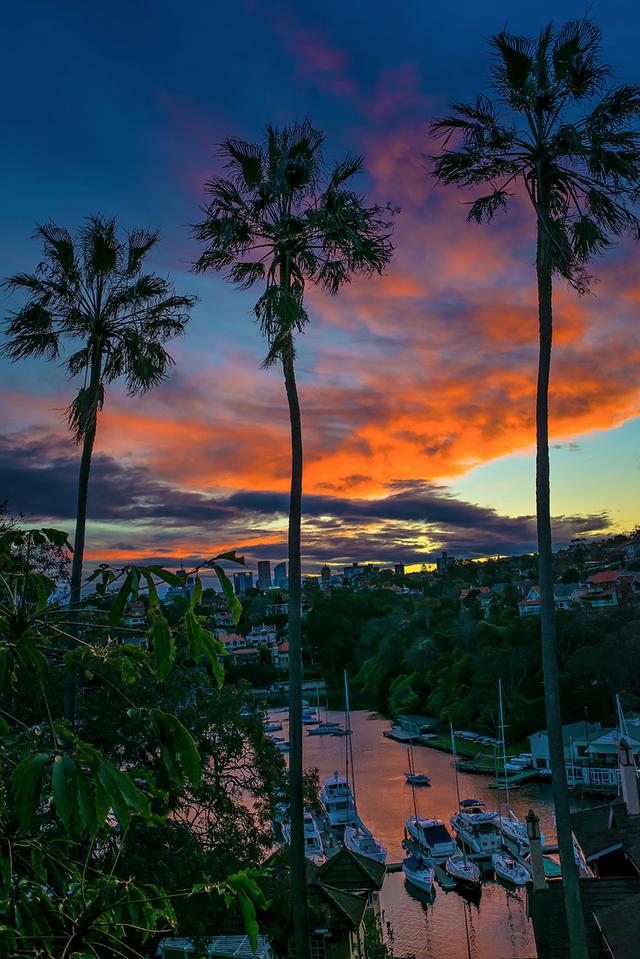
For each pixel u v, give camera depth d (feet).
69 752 10.49
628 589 485.15
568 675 276.41
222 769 75.10
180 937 70.38
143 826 62.28
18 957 11.32
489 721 287.89
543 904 71.36
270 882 73.92
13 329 66.44
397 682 360.48
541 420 62.80
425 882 148.66
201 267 69.10
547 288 64.03
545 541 61.11
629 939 57.21
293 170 66.23
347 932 88.28
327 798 203.62
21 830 10.23
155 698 67.77
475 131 64.90
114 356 70.13
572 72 62.39
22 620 13.14
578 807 204.13
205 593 14.08
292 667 62.69
